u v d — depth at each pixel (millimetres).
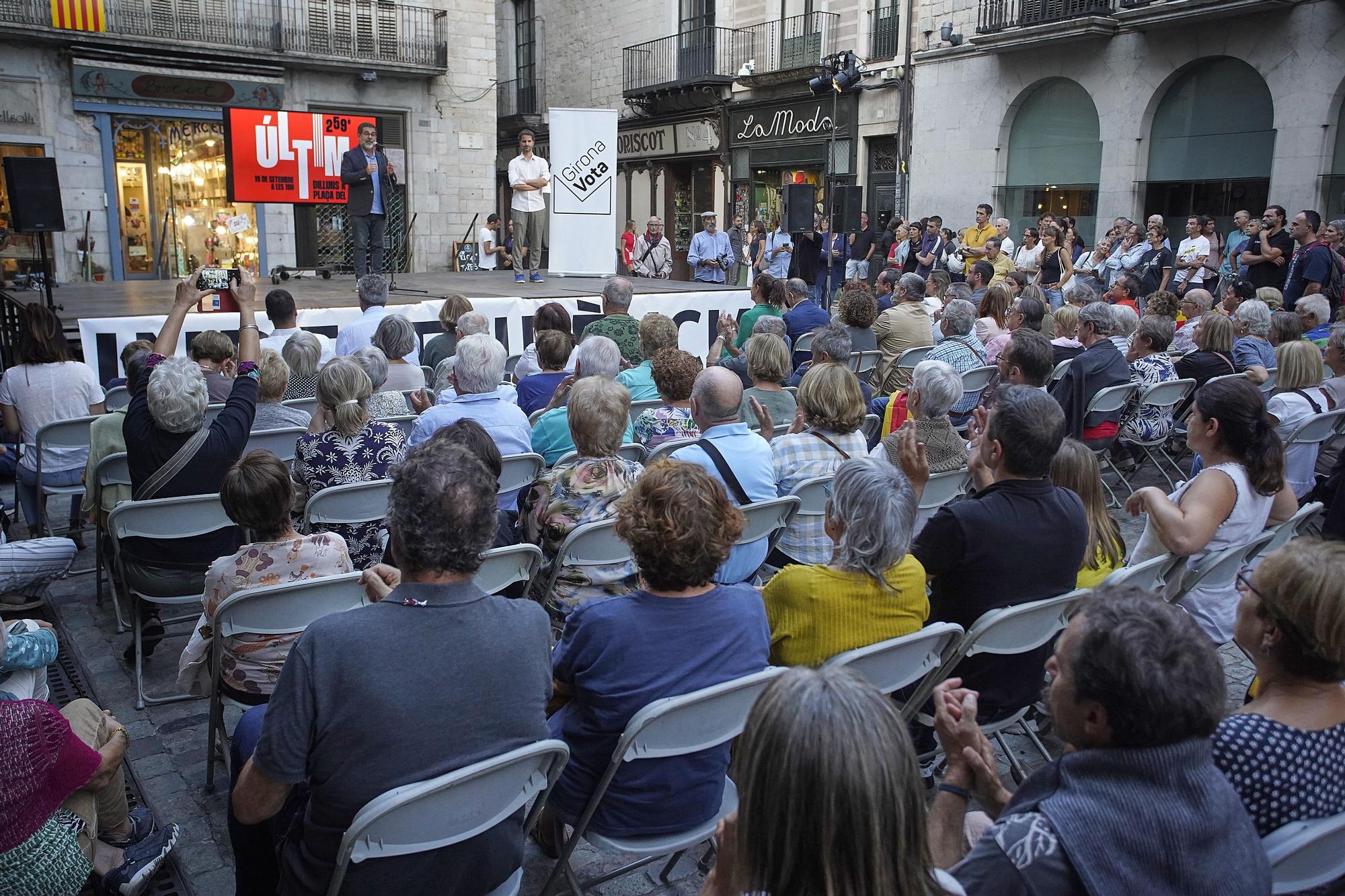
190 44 17750
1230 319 7027
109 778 2535
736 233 18219
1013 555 2770
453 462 2029
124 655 4137
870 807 1219
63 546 3949
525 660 2035
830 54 19906
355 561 3895
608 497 3420
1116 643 1480
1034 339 4945
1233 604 3336
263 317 8461
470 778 1905
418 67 20156
